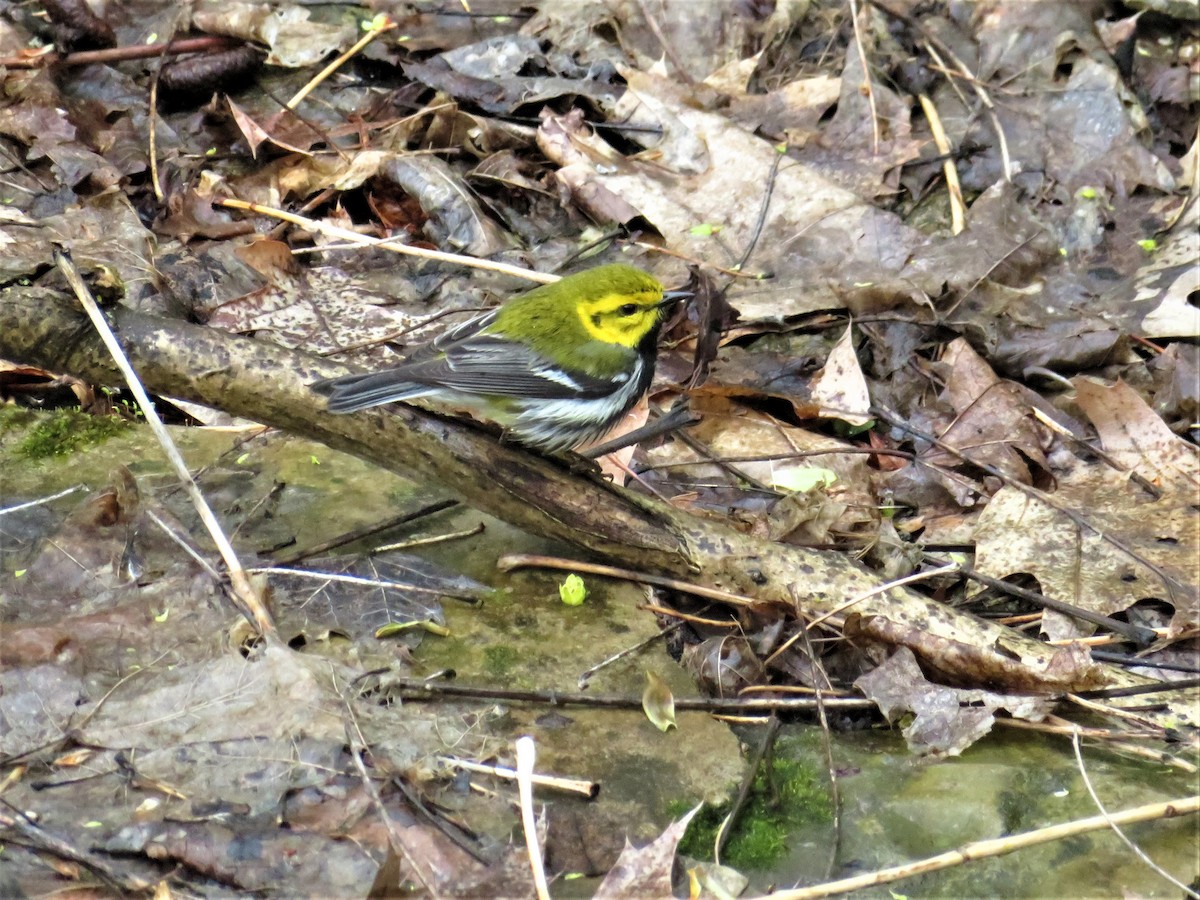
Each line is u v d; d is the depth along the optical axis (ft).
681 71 41.34
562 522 24.52
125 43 40.55
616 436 29.76
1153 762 22.04
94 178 34.94
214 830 18.13
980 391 31.22
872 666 23.95
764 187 36.70
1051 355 32.22
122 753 19.25
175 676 20.54
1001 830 20.34
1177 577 25.76
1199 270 34.12
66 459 27.17
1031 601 26.09
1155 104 40.32
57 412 28.76
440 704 21.49
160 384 24.85
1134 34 41.14
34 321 24.20
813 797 20.94
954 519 28.25
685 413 27.99
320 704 20.03
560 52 41.83
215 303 32.19
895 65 41.09
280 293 32.86
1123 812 19.29
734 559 24.64
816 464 29.53
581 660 23.09
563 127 38.04
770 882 19.29
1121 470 28.63
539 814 19.36
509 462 24.38
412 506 26.86
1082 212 36.52
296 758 19.21
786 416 31.71
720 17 42.32
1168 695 23.56
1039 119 39.11
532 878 18.01
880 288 33.50
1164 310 33.45
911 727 22.22
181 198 34.91
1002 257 34.37
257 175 37.04
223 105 38.93
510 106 39.55
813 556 24.89
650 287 26.73
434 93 40.11
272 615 22.70
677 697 22.43
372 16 42.78
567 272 34.53
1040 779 21.45
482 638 23.43
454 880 17.92
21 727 19.65
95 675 20.62
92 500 24.35
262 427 28.76
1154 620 25.86
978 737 22.09
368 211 37.24
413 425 24.34
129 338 24.45
